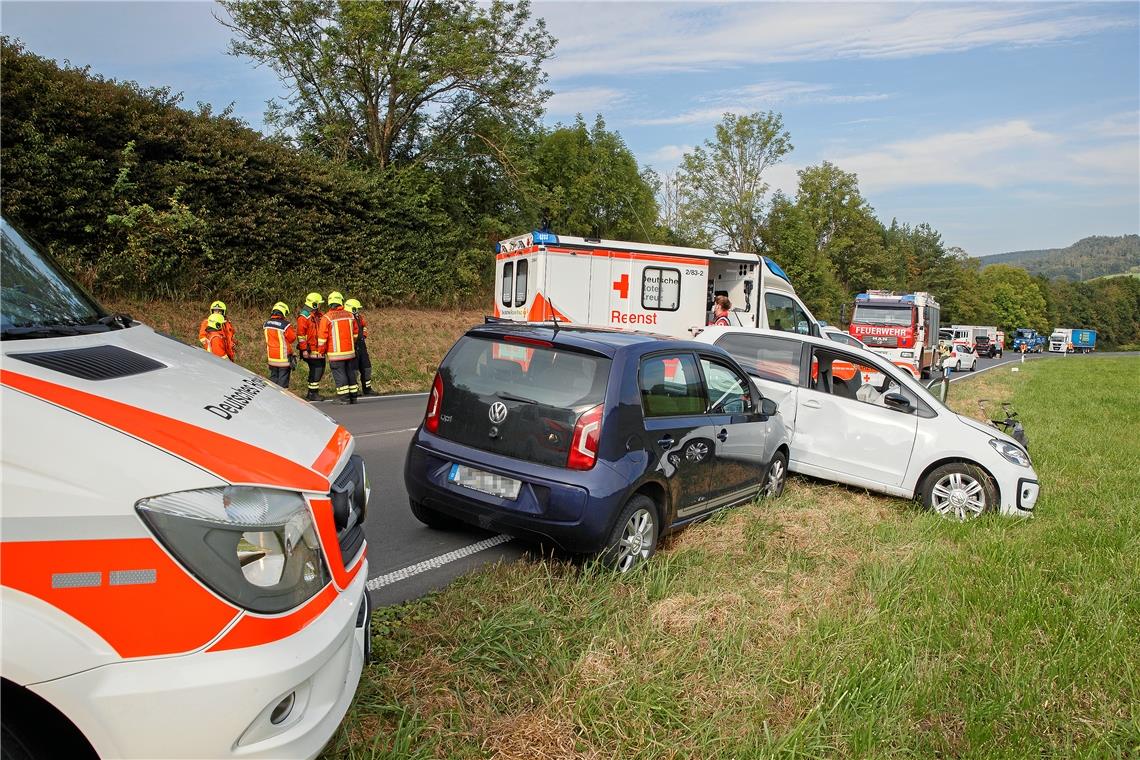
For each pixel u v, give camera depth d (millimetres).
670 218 44031
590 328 5277
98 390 1976
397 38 23641
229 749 1825
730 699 3246
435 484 4742
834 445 7332
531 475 4371
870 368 7453
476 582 4250
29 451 1737
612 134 34375
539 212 28531
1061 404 17031
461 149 26391
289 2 22078
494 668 3322
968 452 6781
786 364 7656
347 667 2203
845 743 3018
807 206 58469
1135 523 6430
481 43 23266
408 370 15984
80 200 14922
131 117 16125
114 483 1774
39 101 14570
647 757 2822
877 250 59469
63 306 2617
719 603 4207
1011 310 102812
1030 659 3771
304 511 2111
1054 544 5863
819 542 5484
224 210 17844
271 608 1930
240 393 2502
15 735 1695
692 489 5266
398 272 22328
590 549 4352
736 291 13898
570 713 3018
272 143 19750
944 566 5094
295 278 19062
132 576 1752
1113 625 4160
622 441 4457
